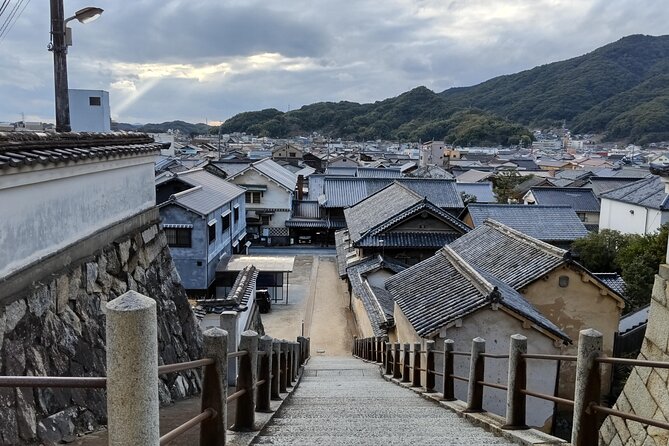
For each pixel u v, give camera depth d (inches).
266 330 878.4
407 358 434.3
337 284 1179.3
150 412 93.1
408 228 943.0
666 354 159.6
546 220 1177.4
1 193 161.6
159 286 313.0
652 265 775.1
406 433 217.9
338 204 1569.9
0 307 159.0
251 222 1589.6
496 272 561.9
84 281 222.4
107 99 804.6
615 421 182.2
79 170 217.3
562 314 521.0
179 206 937.5
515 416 212.1
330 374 533.6
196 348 335.3
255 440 195.2
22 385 87.0
